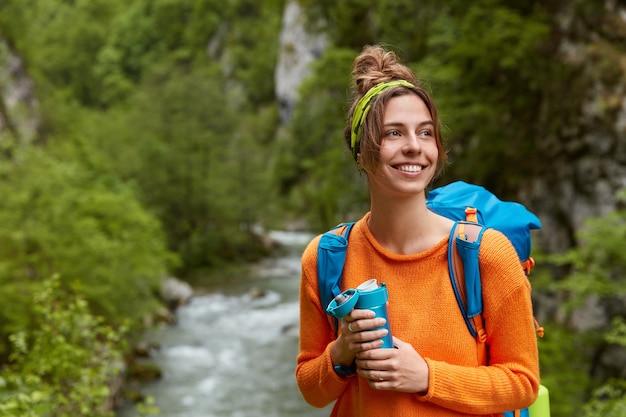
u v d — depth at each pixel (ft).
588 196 43.11
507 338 4.65
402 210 4.75
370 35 63.82
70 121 112.88
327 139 66.95
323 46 133.90
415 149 4.57
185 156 99.86
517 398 4.58
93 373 17.69
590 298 39.06
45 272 42.39
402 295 4.74
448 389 4.47
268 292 78.38
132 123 110.11
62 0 220.43
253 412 44.04
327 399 5.08
